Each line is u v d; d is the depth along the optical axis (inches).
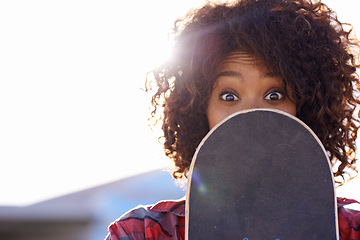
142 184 334.6
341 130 84.8
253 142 71.6
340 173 86.7
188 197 70.4
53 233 344.2
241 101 79.0
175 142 90.2
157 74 89.4
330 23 86.0
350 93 85.9
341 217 80.9
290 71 78.2
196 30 83.8
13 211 339.9
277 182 70.7
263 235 69.7
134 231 79.2
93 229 336.5
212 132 71.8
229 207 70.3
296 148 71.4
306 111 83.0
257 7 81.8
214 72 79.1
